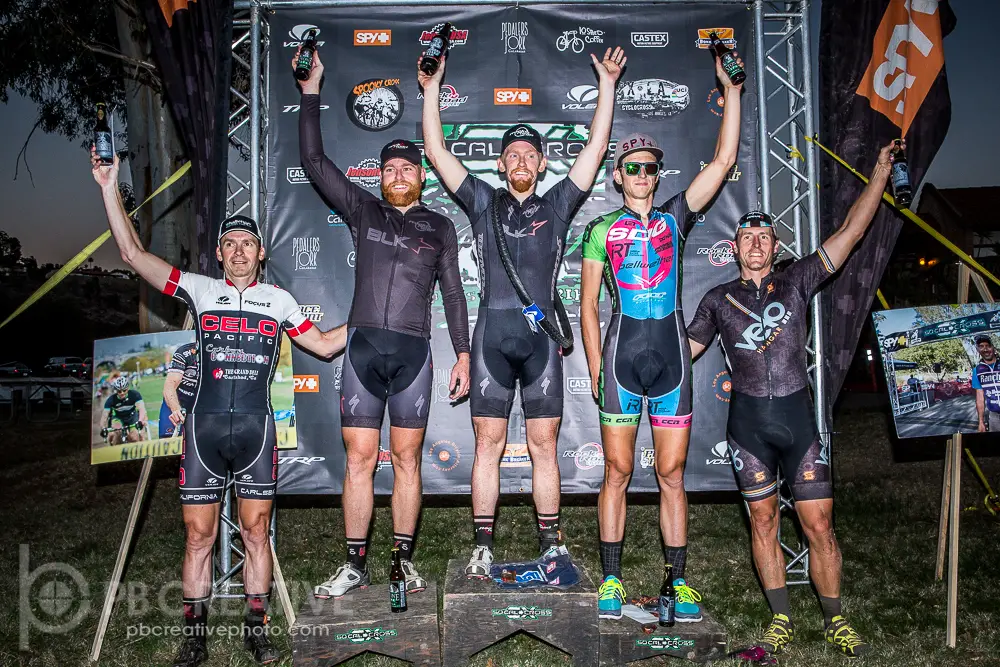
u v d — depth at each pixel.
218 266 3.63
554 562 3.18
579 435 4.04
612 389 3.24
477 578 3.05
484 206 3.47
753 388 3.18
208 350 3.07
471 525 5.17
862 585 3.85
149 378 3.23
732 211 4.04
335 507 5.75
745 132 4.05
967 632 3.23
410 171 3.45
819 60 3.90
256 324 3.14
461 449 4.04
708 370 4.04
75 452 8.62
